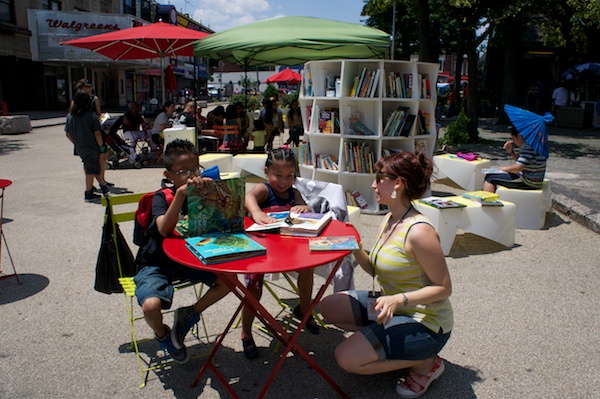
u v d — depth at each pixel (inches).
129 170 411.5
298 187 168.6
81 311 158.1
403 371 127.2
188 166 125.5
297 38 278.2
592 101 752.3
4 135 647.1
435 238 107.6
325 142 299.6
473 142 553.3
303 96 305.0
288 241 117.4
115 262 134.2
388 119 275.9
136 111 436.8
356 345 109.6
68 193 318.0
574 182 346.9
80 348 136.3
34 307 160.1
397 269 111.2
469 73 549.0
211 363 123.4
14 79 972.6
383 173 113.0
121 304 163.3
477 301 167.3
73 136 291.1
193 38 379.2
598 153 480.4
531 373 125.8
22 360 129.9
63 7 1117.7
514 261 205.3
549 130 685.9
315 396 116.9
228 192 119.2
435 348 111.3
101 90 1344.7
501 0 485.4
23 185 339.6
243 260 103.5
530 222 249.3
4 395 115.0
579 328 148.9
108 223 134.3
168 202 126.1
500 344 139.6
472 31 515.8
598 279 186.4
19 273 187.8
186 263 101.0
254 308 122.8
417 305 109.7
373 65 283.3
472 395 117.0
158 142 432.5
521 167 247.6
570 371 126.6
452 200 221.9
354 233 125.2
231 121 460.1
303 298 143.6
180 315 119.9
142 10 1530.5
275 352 135.3
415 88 274.7
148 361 131.0
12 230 239.6
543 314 157.9
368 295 127.3
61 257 205.0
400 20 956.6
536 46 868.0
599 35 837.2
